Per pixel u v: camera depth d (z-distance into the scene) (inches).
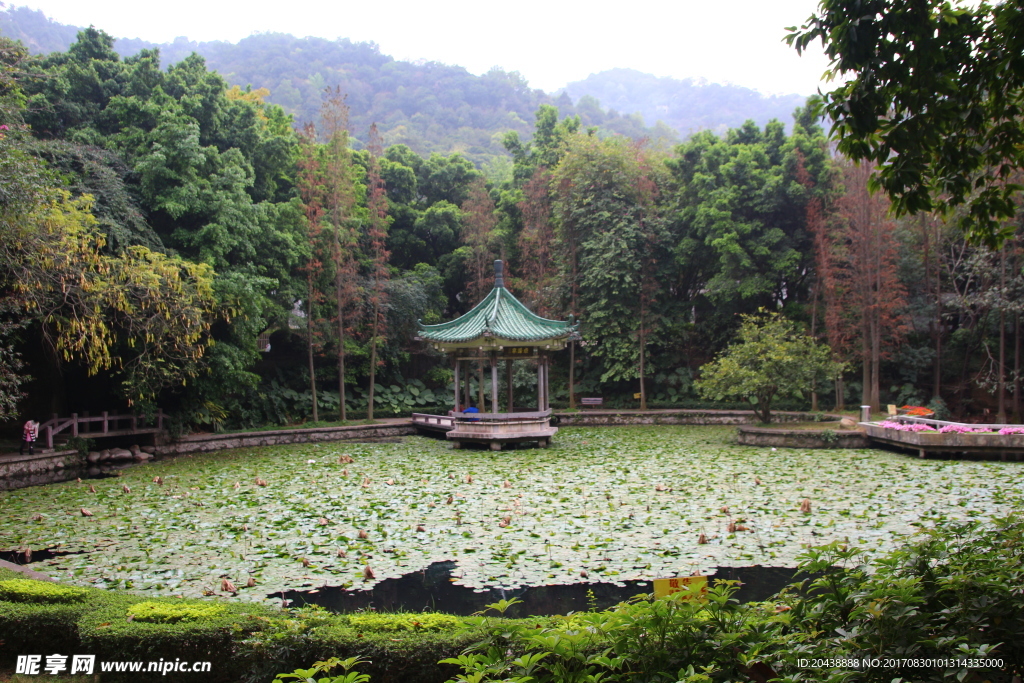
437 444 733.3
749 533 308.5
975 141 175.0
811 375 706.2
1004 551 142.8
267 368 927.0
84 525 349.7
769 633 129.3
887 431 604.7
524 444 691.4
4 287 521.7
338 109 917.2
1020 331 839.1
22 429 634.8
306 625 168.9
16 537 324.8
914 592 123.4
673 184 1053.2
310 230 854.5
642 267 977.5
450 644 157.2
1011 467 490.6
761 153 951.6
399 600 235.5
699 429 852.0
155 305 599.2
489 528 328.5
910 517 331.6
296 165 938.7
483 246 1063.0
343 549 295.3
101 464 598.5
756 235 946.7
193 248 709.3
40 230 496.1
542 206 1061.1
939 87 162.4
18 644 185.3
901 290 860.0
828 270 851.4
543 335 663.1
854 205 816.9
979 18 162.2
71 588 203.5
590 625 135.3
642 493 413.1
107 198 621.9
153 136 685.3
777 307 994.7
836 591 134.4
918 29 155.7
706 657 123.0
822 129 940.6
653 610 123.7
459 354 722.2
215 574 262.2
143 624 172.4
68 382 695.7
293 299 873.5
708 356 1031.6
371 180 963.3
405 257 1143.6
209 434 727.7
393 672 157.2
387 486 456.8
